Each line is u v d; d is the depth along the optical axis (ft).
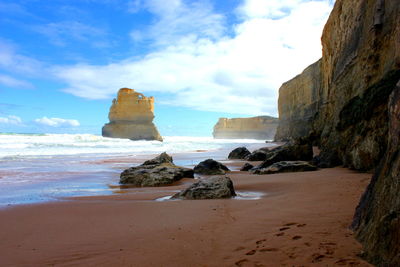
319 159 46.01
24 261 10.90
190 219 16.17
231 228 13.97
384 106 30.66
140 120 194.80
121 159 64.80
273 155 49.85
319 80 112.98
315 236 11.91
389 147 10.84
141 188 31.76
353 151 35.40
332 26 63.62
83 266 10.23
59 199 24.54
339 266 9.18
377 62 33.68
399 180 9.02
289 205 18.30
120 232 14.19
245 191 27.63
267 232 12.95
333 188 23.18
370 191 11.95
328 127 52.65
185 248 11.52
